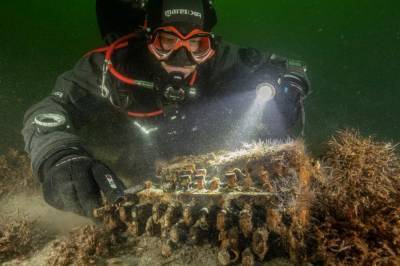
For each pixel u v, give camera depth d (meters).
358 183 0.45
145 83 0.65
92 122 0.76
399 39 8.68
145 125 0.71
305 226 0.40
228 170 0.51
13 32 7.21
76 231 0.46
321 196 0.43
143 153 0.70
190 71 0.67
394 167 0.49
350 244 0.39
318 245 0.39
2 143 1.16
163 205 0.45
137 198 0.47
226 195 0.44
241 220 0.39
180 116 0.68
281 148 0.50
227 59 0.69
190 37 0.62
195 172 0.50
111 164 0.78
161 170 0.54
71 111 0.68
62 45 5.98
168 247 0.40
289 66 0.66
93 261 0.40
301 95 0.65
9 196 0.67
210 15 0.67
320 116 2.08
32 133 0.55
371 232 0.40
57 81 0.70
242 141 0.64
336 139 0.53
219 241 0.41
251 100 0.64
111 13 0.81
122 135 0.75
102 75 0.67
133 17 0.79
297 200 0.41
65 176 0.46
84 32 8.35
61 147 0.50
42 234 0.50
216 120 0.68
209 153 0.59
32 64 3.68
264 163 0.49
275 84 0.58
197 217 0.43
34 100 2.01
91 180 0.46
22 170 0.74
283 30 11.50
